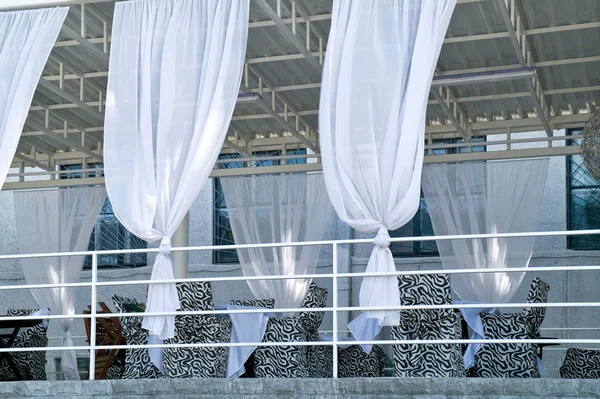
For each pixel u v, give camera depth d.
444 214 10.45
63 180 11.85
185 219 10.30
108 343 8.79
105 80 9.54
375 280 5.82
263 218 11.45
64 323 10.23
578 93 9.87
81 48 8.55
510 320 6.27
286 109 10.45
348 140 6.00
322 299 7.71
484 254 10.19
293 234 11.30
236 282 13.30
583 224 12.16
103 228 13.91
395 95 6.00
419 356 6.10
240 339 6.67
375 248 5.86
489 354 6.29
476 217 10.36
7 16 7.10
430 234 12.81
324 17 7.94
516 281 10.00
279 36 8.40
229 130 11.43
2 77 6.97
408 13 6.11
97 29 8.20
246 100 9.30
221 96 6.44
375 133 5.97
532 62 8.62
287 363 6.62
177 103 6.54
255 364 6.73
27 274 11.70
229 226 13.62
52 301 11.40
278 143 11.79
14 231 13.93
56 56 8.81
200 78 6.55
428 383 5.30
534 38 8.40
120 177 6.51
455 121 10.18
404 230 12.95
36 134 11.15
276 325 6.71
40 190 11.97
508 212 10.27
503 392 5.18
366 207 5.89
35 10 7.07
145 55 6.66
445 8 6.05
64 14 7.01
